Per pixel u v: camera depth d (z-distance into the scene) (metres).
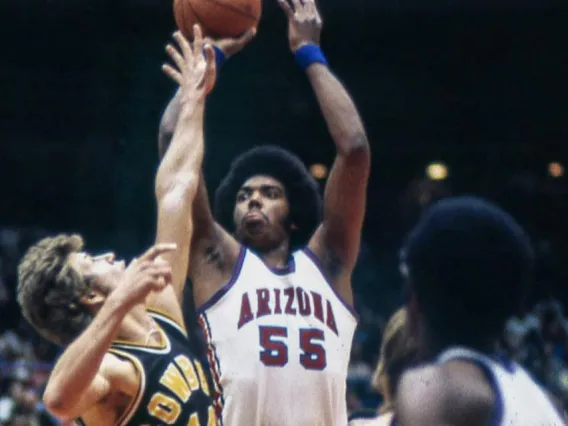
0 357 8.28
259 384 3.22
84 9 14.63
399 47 14.91
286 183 3.58
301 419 3.21
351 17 14.33
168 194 3.27
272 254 3.52
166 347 3.12
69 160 15.42
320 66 3.52
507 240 2.01
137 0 14.30
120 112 15.30
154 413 3.03
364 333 11.20
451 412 1.88
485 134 15.14
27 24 14.91
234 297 3.31
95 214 15.22
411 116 15.16
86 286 3.20
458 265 2.00
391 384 3.07
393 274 13.50
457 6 13.77
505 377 1.96
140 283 2.79
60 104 15.47
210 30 3.54
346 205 3.42
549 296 11.31
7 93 15.41
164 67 3.46
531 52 14.79
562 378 7.86
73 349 2.77
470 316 2.01
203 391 3.15
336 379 3.30
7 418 6.79
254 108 14.80
